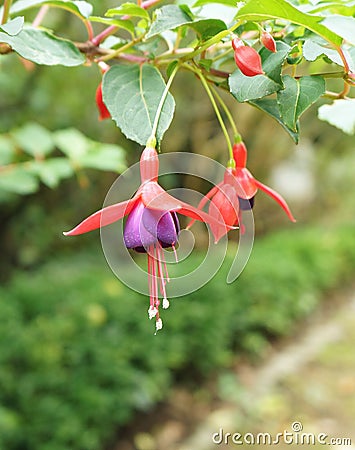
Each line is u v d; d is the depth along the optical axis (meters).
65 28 4.57
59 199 6.29
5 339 3.84
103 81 1.14
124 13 1.20
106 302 4.54
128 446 3.94
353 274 7.99
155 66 1.27
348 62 1.07
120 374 3.91
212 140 6.25
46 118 5.59
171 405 4.39
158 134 1.09
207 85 1.20
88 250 6.70
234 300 5.25
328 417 4.41
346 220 10.45
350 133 1.50
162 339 4.42
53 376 3.69
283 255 6.88
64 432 3.40
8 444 3.25
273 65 1.04
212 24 1.10
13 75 4.78
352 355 5.46
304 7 1.13
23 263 6.16
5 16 1.31
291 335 5.98
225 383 4.71
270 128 6.49
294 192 8.67
